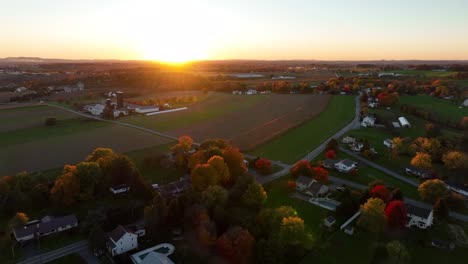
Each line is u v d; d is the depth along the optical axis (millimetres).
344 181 101688
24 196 81375
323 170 99938
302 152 125875
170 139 140125
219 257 64062
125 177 92062
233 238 64812
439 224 77938
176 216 75312
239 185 86438
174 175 103250
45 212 81062
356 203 81812
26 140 135125
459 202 86625
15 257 64562
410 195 92875
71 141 134500
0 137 138750
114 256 65188
